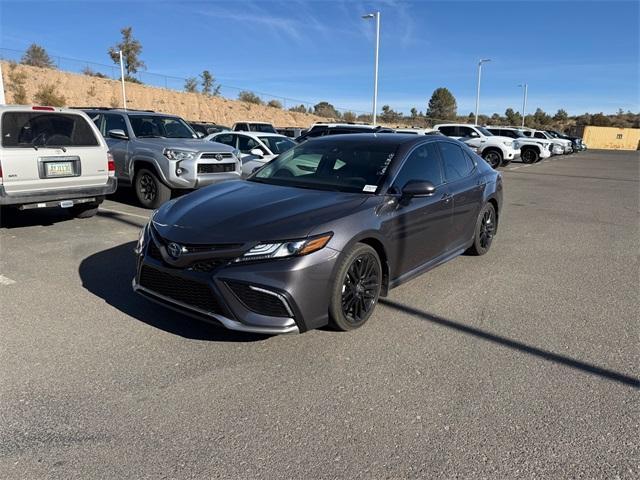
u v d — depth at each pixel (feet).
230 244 11.63
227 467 8.34
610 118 366.63
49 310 14.55
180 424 9.45
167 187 29.84
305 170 16.34
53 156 22.39
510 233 27.14
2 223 24.71
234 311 11.53
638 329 14.23
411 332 13.65
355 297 13.15
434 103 295.48
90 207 26.08
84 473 8.14
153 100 157.99
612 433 9.39
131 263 19.01
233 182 16.37
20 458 8.45
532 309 15.60
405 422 9.62
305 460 8.53
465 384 11.05
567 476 8.25
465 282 18.02
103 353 12.09
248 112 180.55
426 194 14.17
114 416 9.66
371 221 13.33
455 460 8.59
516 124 320.70
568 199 42.09
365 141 16.99
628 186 53.83
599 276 19.22
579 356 12.50
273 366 11.64
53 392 10.41
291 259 11.57
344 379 11.15
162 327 13.55
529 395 10.66
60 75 143.02
